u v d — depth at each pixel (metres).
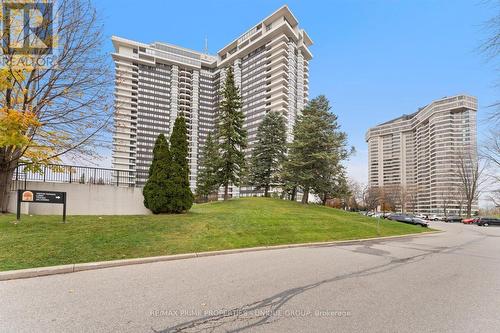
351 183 70.75
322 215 21.83
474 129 61.78
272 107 99.50
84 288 5.77
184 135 16.70
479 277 7.54
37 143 14.34
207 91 129.62
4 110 11.77
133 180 18.55
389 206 72.81
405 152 104.62
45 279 6.39
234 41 118.12
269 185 39.84
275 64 101.50
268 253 10.43
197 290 5.76
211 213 16.66
